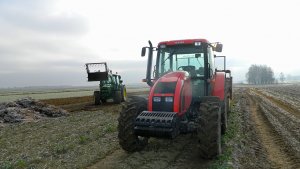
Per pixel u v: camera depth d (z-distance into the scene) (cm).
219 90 920
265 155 775
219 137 720
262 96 3112
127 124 752
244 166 684
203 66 888
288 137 948
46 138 1020
